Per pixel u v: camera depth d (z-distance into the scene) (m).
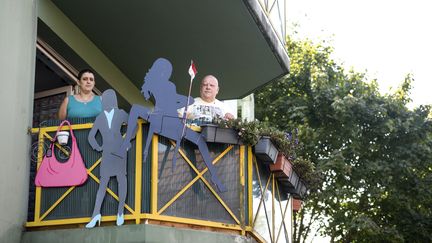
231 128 9.32
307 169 11.09
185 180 8.92
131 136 8.74
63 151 8.99
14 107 8.90
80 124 9.06
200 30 11.95
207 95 9.80
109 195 8.70
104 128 8.85
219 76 13.67
